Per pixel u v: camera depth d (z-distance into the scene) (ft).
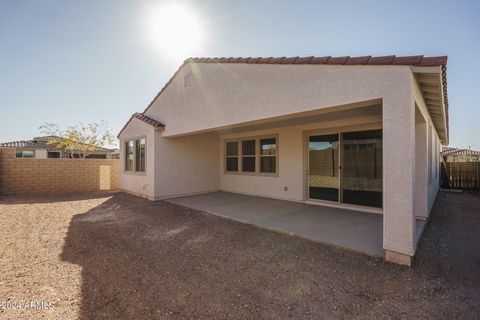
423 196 20.53
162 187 32.40
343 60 13.41
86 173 42.86
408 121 11.51
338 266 12.25
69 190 41.32
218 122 22.80
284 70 16.58
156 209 26.89
